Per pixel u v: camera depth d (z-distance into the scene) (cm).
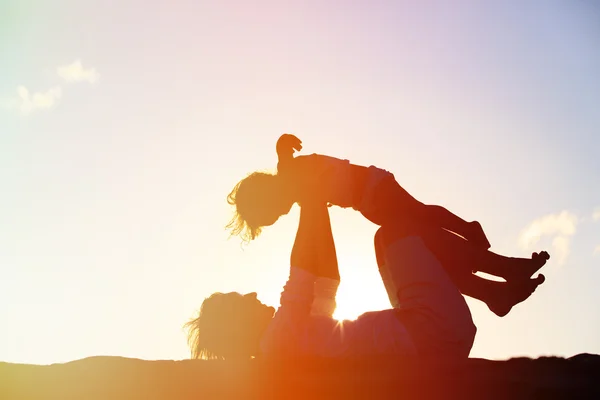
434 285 348
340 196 378
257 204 395
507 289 384
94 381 313
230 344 394
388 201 378
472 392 276
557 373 290
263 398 294
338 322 352
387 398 283
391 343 341
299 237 363
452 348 342
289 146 397
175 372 321
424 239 376
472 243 390
